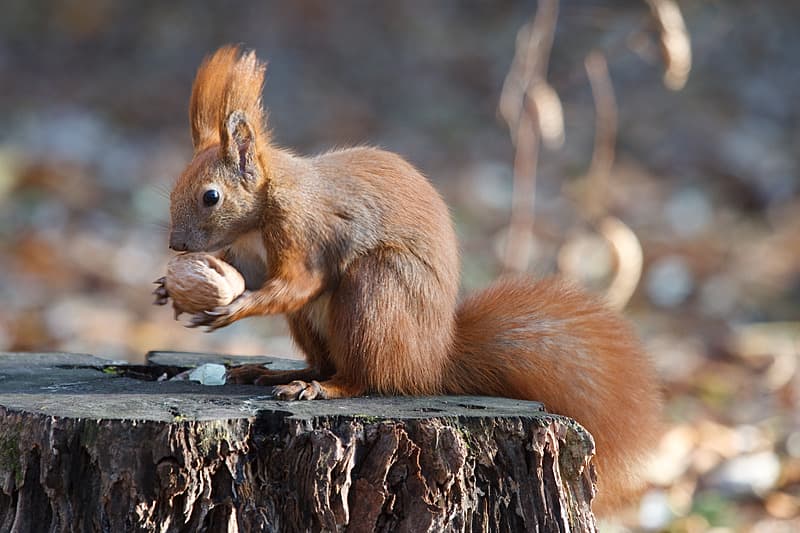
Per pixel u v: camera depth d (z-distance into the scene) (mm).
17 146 20172
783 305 15617
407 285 6555
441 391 6812
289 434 5770
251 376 7059
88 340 13219
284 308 6469
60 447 5668
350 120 22312
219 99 6953
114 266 15773
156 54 24469
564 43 22250
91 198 18406
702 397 12422
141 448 5590
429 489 5867
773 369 13203
